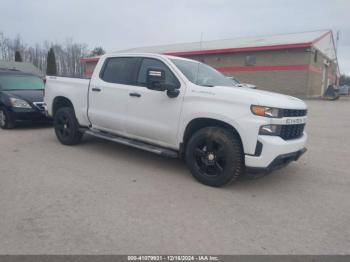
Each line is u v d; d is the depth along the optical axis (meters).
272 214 3.88
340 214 3.95
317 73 28.92
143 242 3.15
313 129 10.20
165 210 3.87
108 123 5.96
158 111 5.15
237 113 4.35
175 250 3.04
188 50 31.92
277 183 4.99
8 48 67.75
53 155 6.14
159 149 5.25
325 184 5.01
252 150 4.28
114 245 3.09
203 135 4.66
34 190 4.37
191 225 3.53
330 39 33.97
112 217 3.64
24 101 8.43
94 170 5.30
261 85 27.88
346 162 6.30
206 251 3.04
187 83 4.91
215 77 5.63
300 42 25.66
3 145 6.86
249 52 28.08
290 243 3.24
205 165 4.73
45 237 3.19
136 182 4.80
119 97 5.66
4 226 3.38
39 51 67.69
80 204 3.96
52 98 6.98
